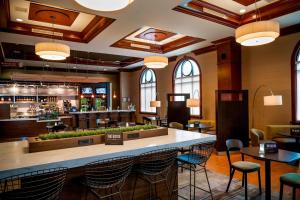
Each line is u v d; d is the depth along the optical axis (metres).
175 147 2.85
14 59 9.06
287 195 3.31
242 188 3.59
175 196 3.16
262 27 3.29
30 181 1.85
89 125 10.05
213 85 7.69
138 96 12.22
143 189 2.82
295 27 5.50
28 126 7.19
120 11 4.43
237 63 6.72
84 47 7.39
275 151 3.00
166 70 10.01
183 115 7.75
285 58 5.80
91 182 2.12
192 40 7.13
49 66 11.08
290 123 5.68
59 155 2.19
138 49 7.91
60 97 11.43
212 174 4.29
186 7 4.46
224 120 5.90
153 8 4.32
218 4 4.80
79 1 2.18
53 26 5.95
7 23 5.33
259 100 6.42
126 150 2.42
